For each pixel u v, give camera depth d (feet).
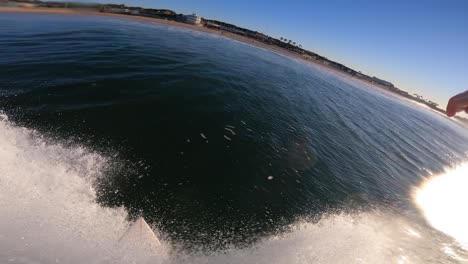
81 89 37.93
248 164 30.94
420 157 62.08
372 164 44.73
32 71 41.91
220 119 38.24
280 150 36.14
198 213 22.94
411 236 27.30
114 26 116.78
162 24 212.02
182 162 28.32
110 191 22.65
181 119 35.63
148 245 18.58
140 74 47.03
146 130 31.83
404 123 107.14
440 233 29.12
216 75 57.26
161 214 21.89
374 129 70.90
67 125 29.60
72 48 59.16
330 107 73.36
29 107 31.55
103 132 29.81
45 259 14.73
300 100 65.00
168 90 42.42
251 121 40.91
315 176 33.47
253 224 23.34
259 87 60.64
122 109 34.76
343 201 30.71
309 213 26.76
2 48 52.75
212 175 27.68
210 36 186.19
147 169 26.17
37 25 92.32
